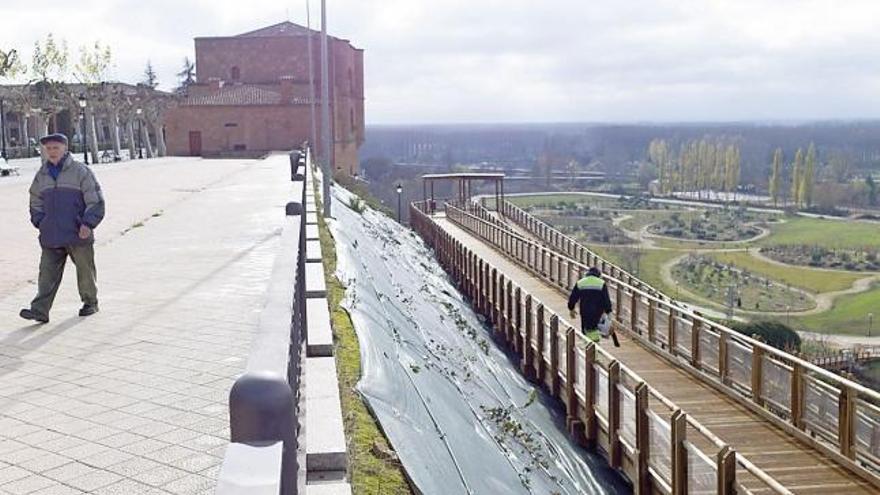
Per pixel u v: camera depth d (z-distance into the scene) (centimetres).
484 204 5553
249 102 6600
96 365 739
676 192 14138
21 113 6066
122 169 4466
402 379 912
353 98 7375
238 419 318
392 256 2475
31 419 605
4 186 3247
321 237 1792
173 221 1894
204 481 499
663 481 905
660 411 1173
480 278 2264
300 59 6819
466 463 796
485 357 1593
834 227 9769
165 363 743
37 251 1446
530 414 1266
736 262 7662
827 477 931
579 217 11156
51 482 499
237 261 1316
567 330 1259
